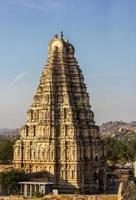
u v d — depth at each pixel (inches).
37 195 7047.2
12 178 7396.7
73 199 6776.6
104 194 7647.6
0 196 7032.5
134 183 2407.7
